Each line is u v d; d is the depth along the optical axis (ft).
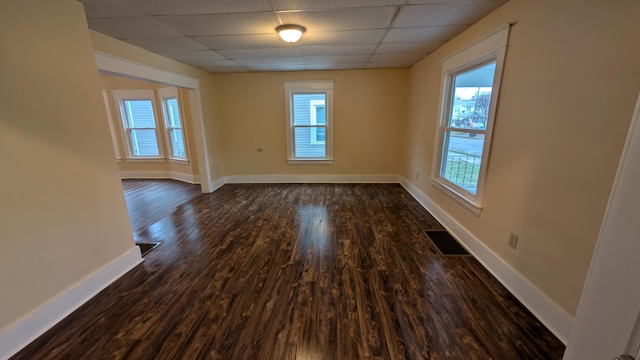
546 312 5.49
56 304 5.74
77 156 6.23
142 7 6.77
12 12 4.95
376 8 7.11
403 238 9.58
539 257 5.69
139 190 16.67
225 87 16.71
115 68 9.08
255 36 9.22
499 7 7.04
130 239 7.84
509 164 6.66
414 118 14.61
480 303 6.18
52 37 5.66
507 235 6.75
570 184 4.91
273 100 16.78
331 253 8.58
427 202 12.55
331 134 17.10
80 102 6.31
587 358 2.20
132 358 4.88
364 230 10.30
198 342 5.22
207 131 15.75
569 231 4.95
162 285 7.02
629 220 1.84
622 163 1.90
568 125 4.93
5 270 4.91
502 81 6.91
